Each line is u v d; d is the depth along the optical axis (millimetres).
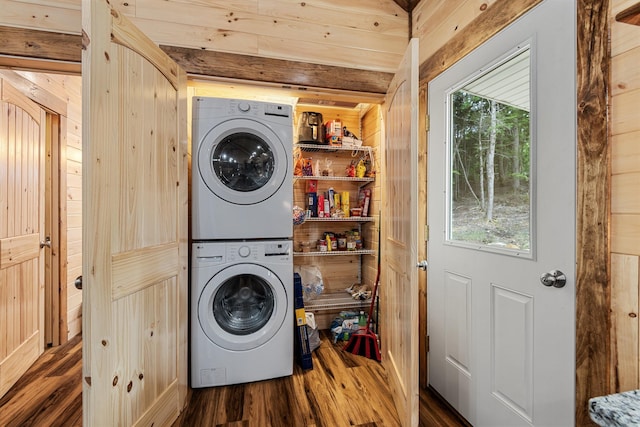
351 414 1651
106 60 1133
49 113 2490
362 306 2748
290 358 2000
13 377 1944
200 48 1753
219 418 1617
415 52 1360
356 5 1989
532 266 1201
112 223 1174
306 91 1977
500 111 1387
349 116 3061
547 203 1138
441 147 1766
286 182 1999
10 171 1979
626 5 897
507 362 1321
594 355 975
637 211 880
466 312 1573
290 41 1876
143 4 1690
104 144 1128
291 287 2004
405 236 1484
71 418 1634
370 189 2869
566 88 1062
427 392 1862
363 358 2295
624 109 910
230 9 1794
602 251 955
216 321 1900
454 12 1650
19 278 2055
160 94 1496
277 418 1617
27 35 1543
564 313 1071
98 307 1105
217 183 1869
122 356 1232
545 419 1143
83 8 1057
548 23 1125
